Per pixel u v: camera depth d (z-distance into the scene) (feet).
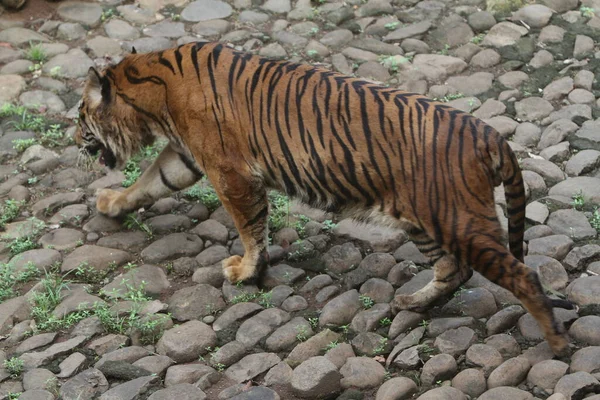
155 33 44.01
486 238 24.29
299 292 29.35
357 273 29.60
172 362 26.66
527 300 23.98
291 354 26.27
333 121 25.99
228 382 25.73
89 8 45.85
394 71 40.40
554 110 37.27
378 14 44.78
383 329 27.22
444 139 24.61
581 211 31.55
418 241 26.84
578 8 44.01
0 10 45.73
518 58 40.65
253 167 27.99
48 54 42.83
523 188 25.17
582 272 28.66
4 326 28.48
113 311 28.68
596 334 25.23
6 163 36.73
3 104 39.78
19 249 31.96
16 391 25.84
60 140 37.81
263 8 45.70
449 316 27.17
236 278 29.63
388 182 25.46
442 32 42.80
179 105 28.48
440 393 23.49
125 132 30.76
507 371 24.14
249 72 27.58
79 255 31.53
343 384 25.00
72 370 26.37
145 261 31.40
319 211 33.06
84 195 34.88
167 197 34.32
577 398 22.93
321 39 42.96
